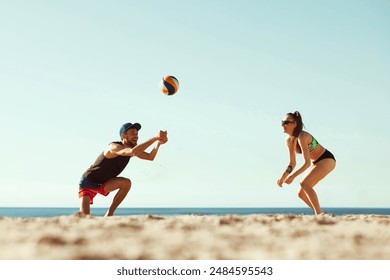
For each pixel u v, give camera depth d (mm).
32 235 3646
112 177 8188
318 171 8047
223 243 3297
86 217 6129
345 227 4625
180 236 3682
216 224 4871
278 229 4352
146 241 3359
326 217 6500
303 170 7934
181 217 6039
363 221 5758
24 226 4543
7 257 2805
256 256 2807
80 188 8164
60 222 5133
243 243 3314
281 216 6406
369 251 3055
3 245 3172
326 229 4371
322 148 8219
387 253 2988
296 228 4473
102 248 3035
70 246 3117
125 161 8180
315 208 7949
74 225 4637
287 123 8070
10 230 4086
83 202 8086
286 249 3066
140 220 5496
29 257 2770
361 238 3672
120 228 4312
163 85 7941
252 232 4047
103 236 3609
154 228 4352
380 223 5383
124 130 8148
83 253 2863
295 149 8281
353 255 2916
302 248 3113
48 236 3424
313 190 7984
